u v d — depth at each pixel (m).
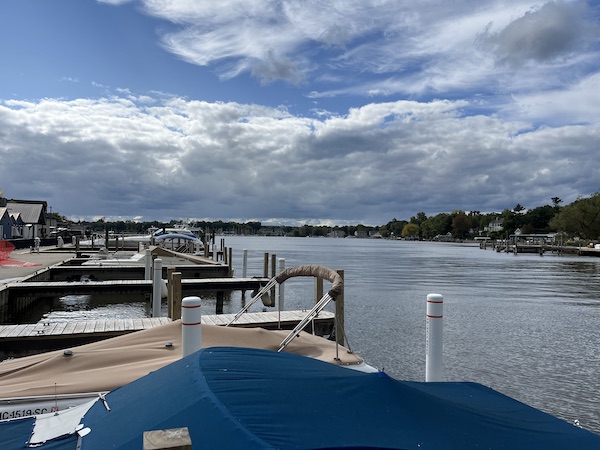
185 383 3.54
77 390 6.01
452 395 4.37
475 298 25.30
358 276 39.06
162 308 20.44
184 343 6.59
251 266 47.78
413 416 3.41
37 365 6.59
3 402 5.75
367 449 2.92
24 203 64.81
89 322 12.01
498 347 14.27
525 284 33.28
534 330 16.81
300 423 3.04
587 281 35.78
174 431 2.54
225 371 3.67
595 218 93.88
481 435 3.42
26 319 19.20
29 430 3.86
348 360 7.82
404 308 21.36
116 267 25.27
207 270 26.77
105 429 3.43
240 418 2.99
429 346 7.11
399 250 109.69
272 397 3.28
